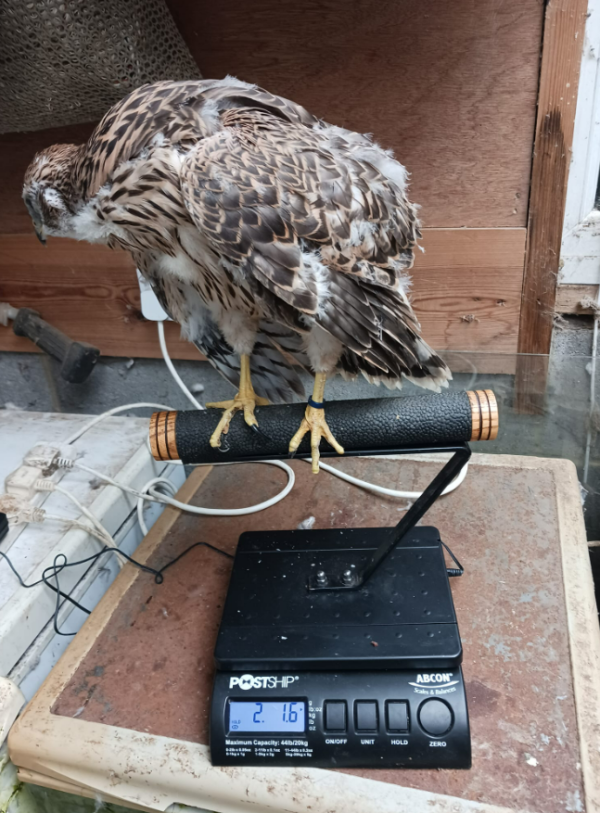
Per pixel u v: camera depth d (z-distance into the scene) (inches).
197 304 34.7
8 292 53.1
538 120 38.1
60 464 39.7
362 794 21.7
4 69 32.0
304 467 41.8
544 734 23.2
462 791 21.5
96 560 36.3
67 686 26.8
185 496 39.7
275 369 35.7
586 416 46.6
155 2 33.4
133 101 27.1
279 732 22.7
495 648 26.9
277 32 38.8
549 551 32.4
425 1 36.2
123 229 29.2
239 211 22.9
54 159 31.5
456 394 25.1
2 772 25.8
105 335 52.8
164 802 23.7
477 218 42.2
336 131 29.2
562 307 44.4
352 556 29.7
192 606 30.7
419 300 45.4
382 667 23.6
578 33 35.4
